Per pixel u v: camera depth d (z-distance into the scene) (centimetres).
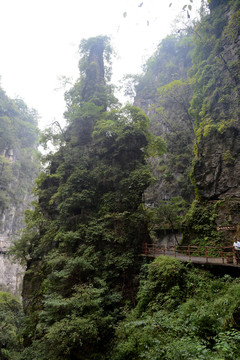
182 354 593
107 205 1808
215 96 2064
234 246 1122
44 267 1961
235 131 1820
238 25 2017
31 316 1784
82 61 2927
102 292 1364
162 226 2927
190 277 1110
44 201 2414
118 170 1912
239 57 1948
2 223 6094
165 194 3338
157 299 1100
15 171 7162
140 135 2002
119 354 982
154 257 1439
